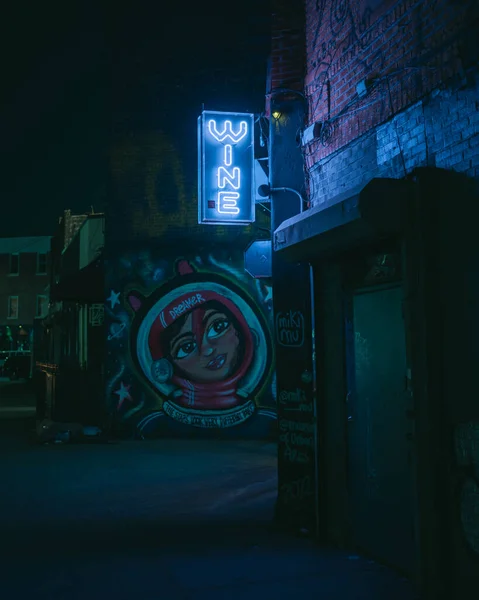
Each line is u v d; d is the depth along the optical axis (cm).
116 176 1416
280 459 691
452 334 444
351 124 611
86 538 638
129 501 810
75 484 913
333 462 612
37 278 4728
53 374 1545
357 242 529
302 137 703
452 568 439
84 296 1415
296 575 512
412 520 488
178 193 1404
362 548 567
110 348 1381
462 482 434
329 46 661
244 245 1378
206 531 662
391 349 522
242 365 1360
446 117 465
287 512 677
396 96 532
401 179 476
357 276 579
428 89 486
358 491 575
